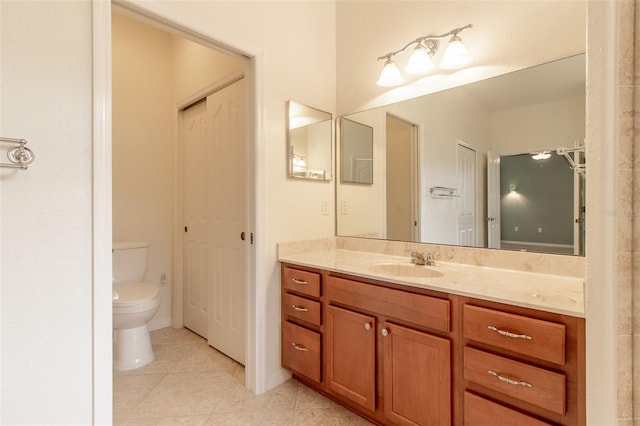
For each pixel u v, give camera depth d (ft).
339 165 7.73
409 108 6.49
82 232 3.87
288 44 6.64
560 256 4.81
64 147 3.75
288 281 6.40
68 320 3.79
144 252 8.55
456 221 5.88
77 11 3.85
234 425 5.28
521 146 5.14
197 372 7.00
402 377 4.72
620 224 1.87
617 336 1.88
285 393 6.22
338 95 7.73
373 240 7.07
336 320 5.59
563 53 4.75
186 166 9.39
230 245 7.59
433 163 6.17
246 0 5.86
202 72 8.38
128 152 9.05
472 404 4.03
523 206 5.14
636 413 1.86
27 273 3.53
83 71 3.89
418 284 4.53
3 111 3.38
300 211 6.96
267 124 6.26
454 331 4.22
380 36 6.93
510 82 5.22
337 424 5.31
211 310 8.28
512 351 3.73
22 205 3.50
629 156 1.86
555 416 3.46
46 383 3.65
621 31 1.86
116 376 6.79
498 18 5.32
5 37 3.40
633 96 1.85
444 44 5.94
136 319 7.09
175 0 4.86
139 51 9.23
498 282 4.50
